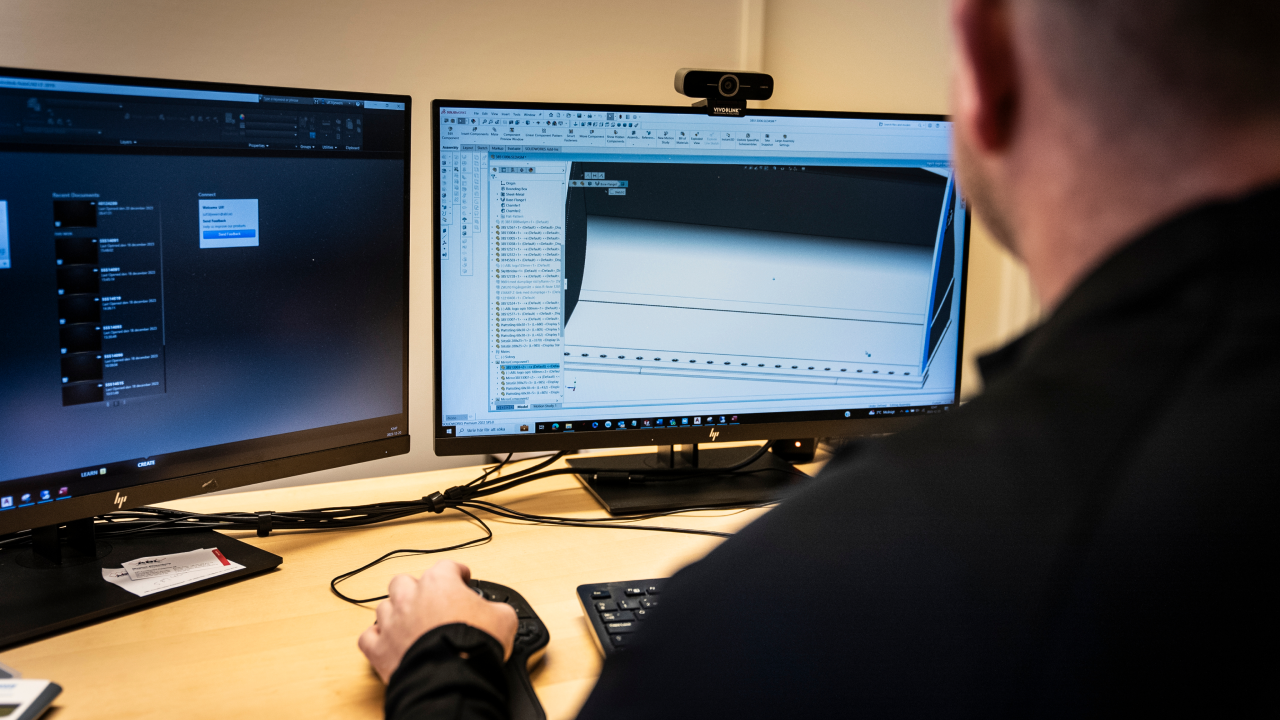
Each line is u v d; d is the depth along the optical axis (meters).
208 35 1.11
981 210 0.39
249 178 0.92
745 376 1.21
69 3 1.04
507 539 1.05
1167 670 0.27
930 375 1.28
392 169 1.04
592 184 1.12
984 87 0.35
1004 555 0.29
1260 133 0.29
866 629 0.29
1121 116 0.31
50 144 0.80
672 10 1.34
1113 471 0.29
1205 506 0.28
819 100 1.48
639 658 0.33
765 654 0.30
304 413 1.01
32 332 0.80
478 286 1.11
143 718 0.68
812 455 1.37
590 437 1.17
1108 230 0.32
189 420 0.92
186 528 1.02
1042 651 0.28
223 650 0.78
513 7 1.26
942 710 0.28
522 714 0.68
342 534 1.05
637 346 1.17
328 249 1.00
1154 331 0.30
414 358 1.30
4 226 0.78
